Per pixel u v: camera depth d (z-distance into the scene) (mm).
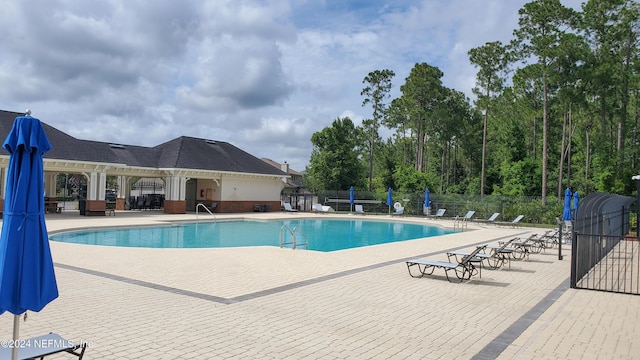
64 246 15438
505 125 54219
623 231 24875
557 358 5672
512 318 7523
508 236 23016
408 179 44344
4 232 4129
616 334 6738
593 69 37219
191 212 37969
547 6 36688
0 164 26141
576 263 10234
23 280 4059
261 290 9281
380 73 55469
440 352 5785
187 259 13336
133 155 34812
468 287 10047
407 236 25578
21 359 4078
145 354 5473
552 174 51438
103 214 30828
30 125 4285
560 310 8141
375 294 9117
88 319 6930
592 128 50562
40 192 4305
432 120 55688
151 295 8641
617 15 40031
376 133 65250
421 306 8203
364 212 41594
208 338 6137
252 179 40344
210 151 39281
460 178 65000
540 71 37750
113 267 11617
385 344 6051
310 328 6707
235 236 23766
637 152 46219
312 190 50625
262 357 5457
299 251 15586
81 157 29250
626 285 10734
